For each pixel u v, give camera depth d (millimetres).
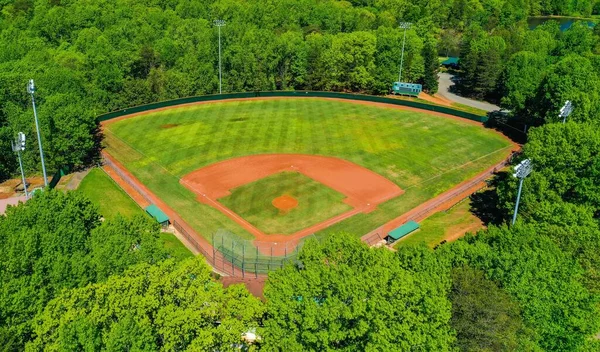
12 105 83500
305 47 130250
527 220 59031
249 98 124500
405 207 76312
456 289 38031
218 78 124875
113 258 40031
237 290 35781
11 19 143750
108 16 145000
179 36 137875
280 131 103000
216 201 77062
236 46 125688
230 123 107188
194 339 31531
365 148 95500
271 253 65062
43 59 109125
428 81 132375
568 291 39875
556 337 40062
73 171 86812
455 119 112000
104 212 73562
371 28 162000
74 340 30203
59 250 42406
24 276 37406
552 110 92938
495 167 89188
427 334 33562
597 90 87562
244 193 79125
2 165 80250
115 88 114062
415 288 34656
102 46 119250
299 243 67000
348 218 73062
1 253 39125
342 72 130500
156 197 78250
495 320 35688
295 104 120375
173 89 118875
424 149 95750
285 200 77250
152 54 124062
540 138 65500
